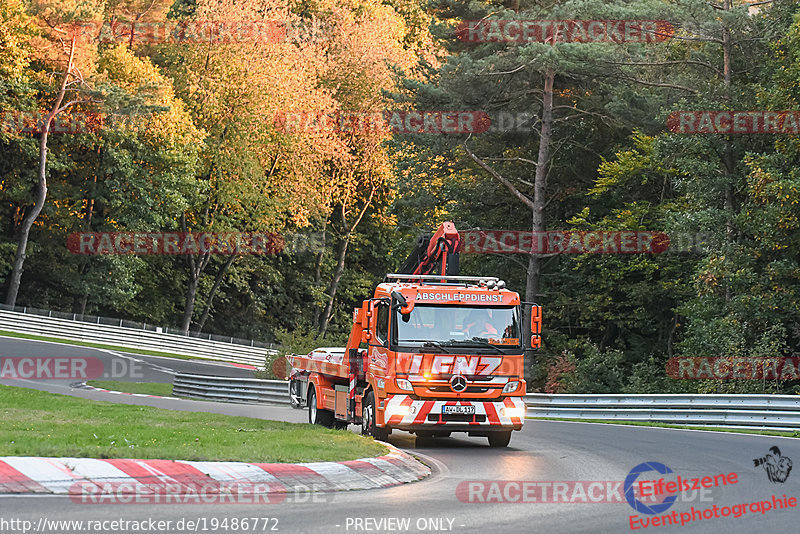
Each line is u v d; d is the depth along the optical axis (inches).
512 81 3922.2
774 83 3270.2
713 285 3161.9
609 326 4244.6
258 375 3661.4
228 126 5841.5
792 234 3068.4
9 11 4948.3
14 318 4653.1
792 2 3467.0
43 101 5349.4
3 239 5556.1
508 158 4104.3
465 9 3860.7
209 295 6422.2
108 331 4968.0
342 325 7347.4
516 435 1930.4
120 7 5757.9
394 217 4734.3
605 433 2004.2
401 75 4050.2
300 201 6274.6
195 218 6166.3
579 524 826.8
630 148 4146.2
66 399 2110.0
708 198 3432.6
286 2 6314.0
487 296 1656.0
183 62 5900.6
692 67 3816.4
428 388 1606.8
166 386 3570.4
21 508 783.7
